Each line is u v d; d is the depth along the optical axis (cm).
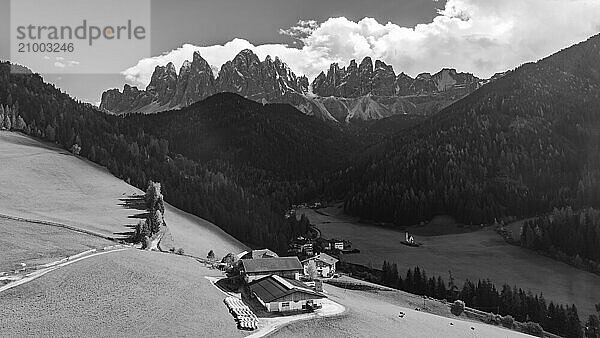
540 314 12825
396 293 13475
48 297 6981
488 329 10038
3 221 10825
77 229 11500
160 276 8725
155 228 12825
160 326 6525
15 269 8125
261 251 11888
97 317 6500
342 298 9975
